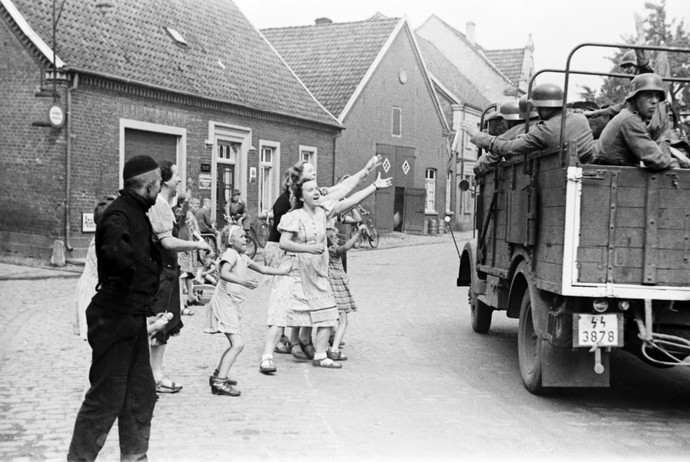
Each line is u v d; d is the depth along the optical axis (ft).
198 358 28.84
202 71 79.00
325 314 27.04
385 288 53.42
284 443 18.45
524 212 23.93
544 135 22.22
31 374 24.99
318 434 19.27
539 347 22.57
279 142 89.20
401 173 121.29
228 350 23.18
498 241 28.02
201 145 75.72
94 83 62.90
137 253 16.14
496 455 17.94
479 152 34.22
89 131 62.80
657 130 24.34
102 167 64.03
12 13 61.52
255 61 92.27
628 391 25.17
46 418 20.03
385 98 115.85
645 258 20.27
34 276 52.65
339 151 104.22
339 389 24.32
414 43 123.24
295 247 26.05
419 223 125.70
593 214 20.24
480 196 31.30
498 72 169.78
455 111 144.66
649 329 20.30
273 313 26.50
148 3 79.41
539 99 22.75
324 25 120.88
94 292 20.94
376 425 20.25
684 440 19.52
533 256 22.98
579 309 20.84
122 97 65.87
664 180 20.26
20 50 61.77
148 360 16.71
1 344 30.01
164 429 19.48
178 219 40.04
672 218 20.33
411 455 17.78
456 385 25.23
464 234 138.62
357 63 112.27
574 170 20.17
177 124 72.38
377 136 114.21
